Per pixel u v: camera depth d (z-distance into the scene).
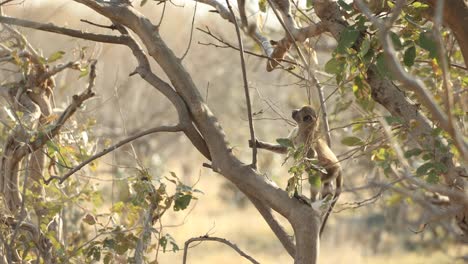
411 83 4.83
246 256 8.77
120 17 9.17
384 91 8.42
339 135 13.16
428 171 8.22
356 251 27.56
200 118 8.84
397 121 8.16
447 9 8.09
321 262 26.58
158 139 32.72
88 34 9.38
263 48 9.99
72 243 11.78
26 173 9.66
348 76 9.94
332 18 8.70
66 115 10.33
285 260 29.02
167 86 9.12
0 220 10.11
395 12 5.33
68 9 11.17
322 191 9.31
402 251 26.95
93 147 12.33
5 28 10.44
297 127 9.88
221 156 8.67
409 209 15.68
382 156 10.00
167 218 27.95
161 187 9.48
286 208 8.33
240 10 7.15
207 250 30.67
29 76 10.76
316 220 8.27
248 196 8.88
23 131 10.09
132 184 10.09
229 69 29.08
